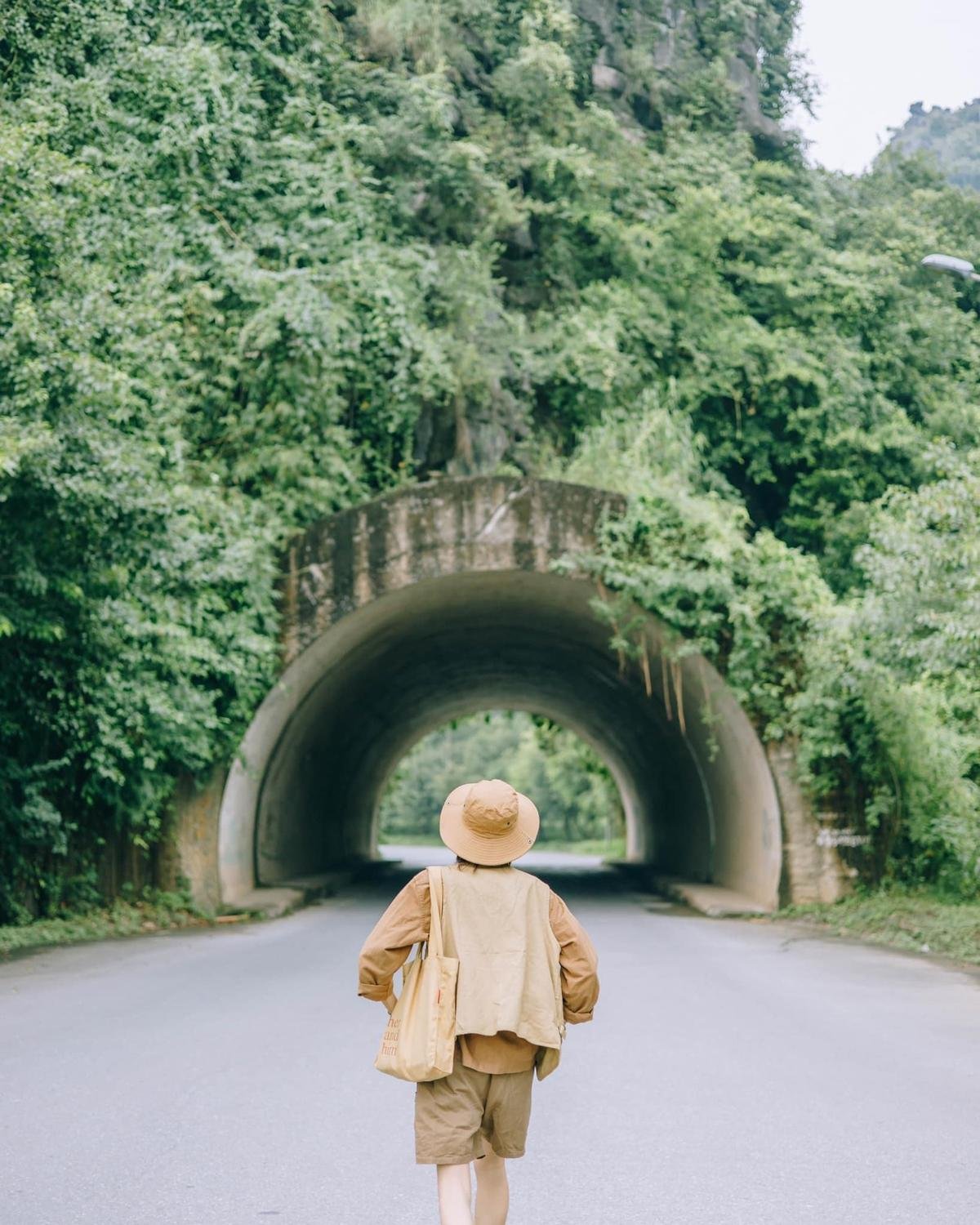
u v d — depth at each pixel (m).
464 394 22.98
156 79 19.33
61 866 15.49
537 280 26.34
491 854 3.67
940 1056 7.57
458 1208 3.37
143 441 14.45
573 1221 4.45
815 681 17.27
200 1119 5.82
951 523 14.02
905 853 17.77
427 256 23.44
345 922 16.59
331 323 18.55
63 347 13.01
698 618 17.92
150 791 15.98
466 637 25.14
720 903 18.28
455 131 25.52
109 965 11.56
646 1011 9.27
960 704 16.05
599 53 29.52
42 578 12.69
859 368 27.92
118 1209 4.48
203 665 16.44
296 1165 5.09
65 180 13.05
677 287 26.25
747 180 29.80
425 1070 3.39
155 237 18.42
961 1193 4.79
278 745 20.50
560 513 18.30
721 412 26.80
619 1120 5.96
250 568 17.20
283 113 22.14
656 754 28.59
